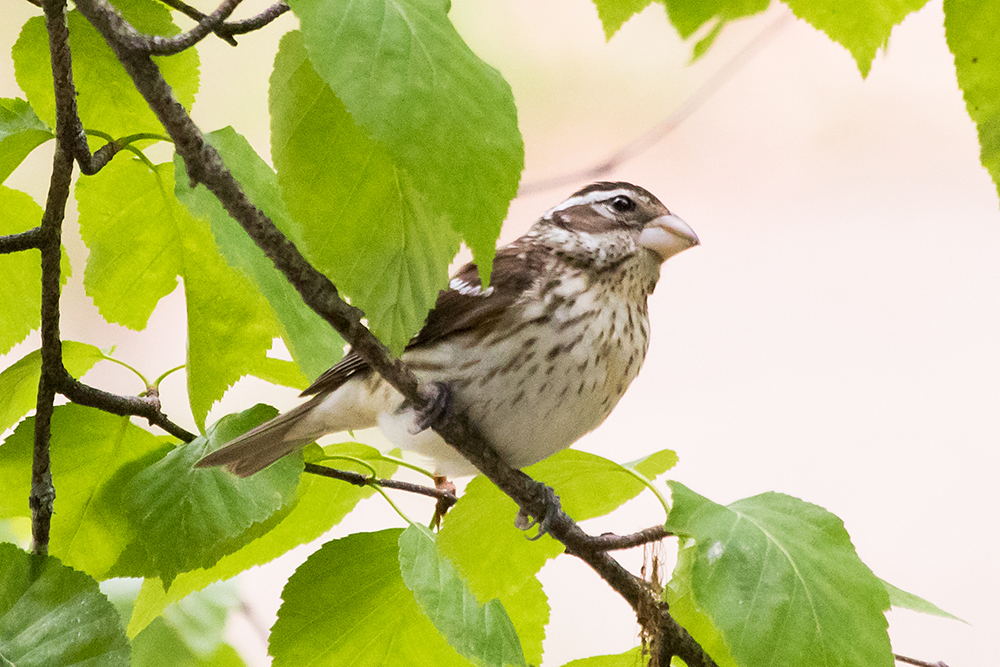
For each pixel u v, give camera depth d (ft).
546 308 22.22
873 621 14.73
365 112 10.36
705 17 14.84
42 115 16.66
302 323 15.66
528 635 18.93
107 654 14.56
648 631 17.31
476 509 18.21
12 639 14.34
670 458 19.39
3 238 15.23
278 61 12.28
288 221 14.99
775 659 14.34
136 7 16.44
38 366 17.90
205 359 17.99
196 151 13.06
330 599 17.88
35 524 16.25
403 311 12.13
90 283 18.02
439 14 11.16
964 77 11.07
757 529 15.35
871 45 14.16
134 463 17.88
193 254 17.90
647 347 24.06
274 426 18.24
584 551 17.71
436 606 17.04
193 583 18.81
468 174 10.46
